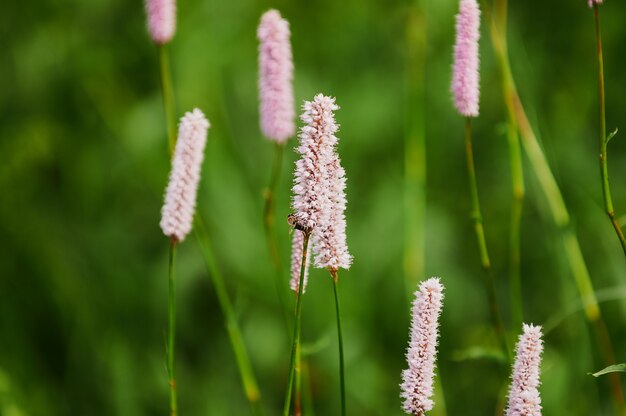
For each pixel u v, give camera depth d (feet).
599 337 3.81
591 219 4.33
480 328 4.31
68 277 4.39
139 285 4.38
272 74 3.61
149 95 4.51
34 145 4.46
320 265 3.14
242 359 3.68
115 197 4.52
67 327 4.33
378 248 4.38
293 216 3.19
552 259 4.30
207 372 4.30
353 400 4.24
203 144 3.39
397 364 4.28
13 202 4.46
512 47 4.42
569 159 4.45
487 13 3.84
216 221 4.35
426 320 3.09
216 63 4.49
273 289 4.31
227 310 3.68
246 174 4.45
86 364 4.28
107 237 4.46
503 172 4.52
